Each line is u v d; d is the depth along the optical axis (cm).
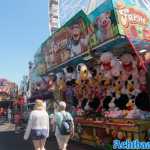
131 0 718
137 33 705
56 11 1312
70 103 1000
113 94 798
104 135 788
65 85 1040
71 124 738
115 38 694
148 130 679
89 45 805
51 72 1173
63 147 738
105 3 721
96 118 829
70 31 912
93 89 875
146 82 693
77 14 845
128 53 743
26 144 1046
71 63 973
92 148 862
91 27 787
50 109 1189
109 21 708
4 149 975
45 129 698
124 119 716
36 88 1430
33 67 1469
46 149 927
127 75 741
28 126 696
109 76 773
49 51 1125
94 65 876
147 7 744
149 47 730
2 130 1570
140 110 707
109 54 755
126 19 696
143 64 676
